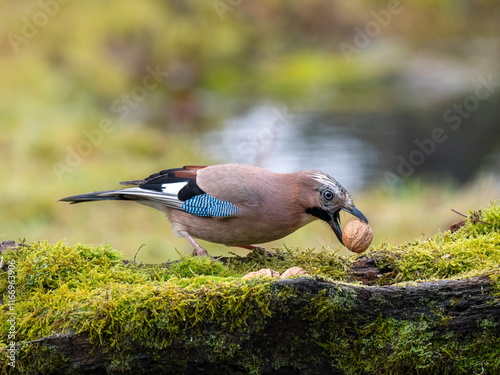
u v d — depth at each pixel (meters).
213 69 25.50
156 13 25.30
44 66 21.28
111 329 4.75
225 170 7.07
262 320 4.75
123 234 12.52
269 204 6.89
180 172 7.35
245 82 25.23
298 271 5.21
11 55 21.22
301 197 6.96
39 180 14.43
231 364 4.89
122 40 24.06
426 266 5.85
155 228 12.96
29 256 5.50
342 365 4.90
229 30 26.81
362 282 5.94
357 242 6.16
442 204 14.16
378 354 4.86
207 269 5.76
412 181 15.49
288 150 17.61
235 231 7.04
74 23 23.12
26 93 19.59
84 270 5.51
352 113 21.56
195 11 26.45
